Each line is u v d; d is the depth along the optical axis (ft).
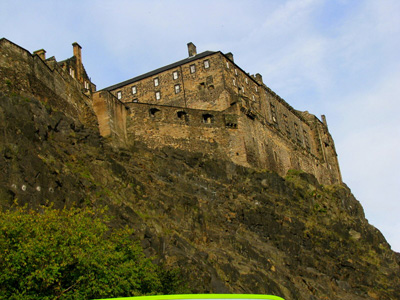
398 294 187.42
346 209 234.38
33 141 131.44
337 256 189.26
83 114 181.68
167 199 154.20
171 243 135.23
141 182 155.12
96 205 127.24
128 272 93.20
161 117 202.59
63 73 175.22
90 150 154.40
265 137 232.94
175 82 243.40
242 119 217.97
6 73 147.54
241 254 153.07
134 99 250.16
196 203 163.12
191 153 199.52
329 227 203.00
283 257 166.81
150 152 189.98
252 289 135.44
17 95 144.56
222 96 231.71
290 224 186.60
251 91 252.21
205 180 186.80
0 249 83.66
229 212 176.04
